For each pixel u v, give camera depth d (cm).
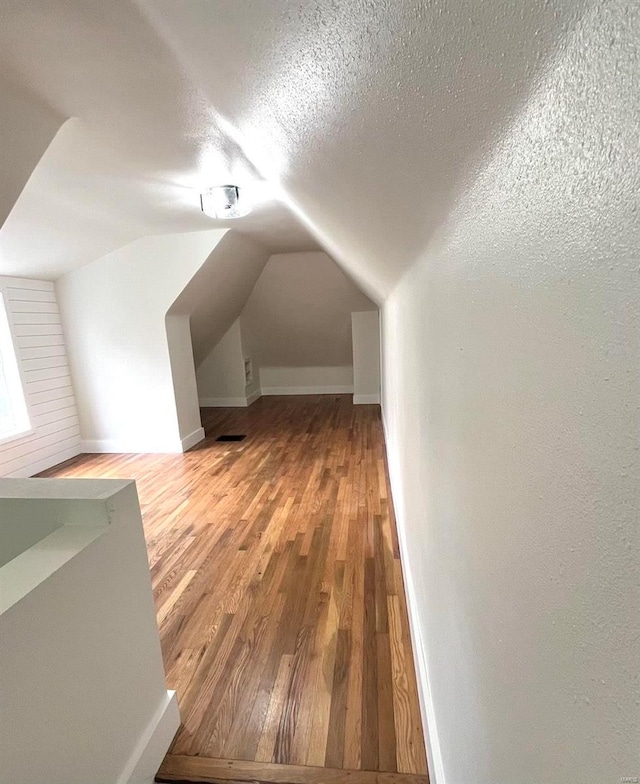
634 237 24
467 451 68
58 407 404
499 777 55
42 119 139
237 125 124
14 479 120
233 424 518
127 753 109
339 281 519
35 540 111
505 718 52
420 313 121
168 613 185
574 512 32
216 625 177
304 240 407
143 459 404
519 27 29
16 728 76
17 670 77
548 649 39
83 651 95
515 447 45
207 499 304
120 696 108
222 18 58
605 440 28
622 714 27
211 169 194
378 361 576
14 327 359
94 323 406
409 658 156
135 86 118
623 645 27
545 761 40
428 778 116
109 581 106
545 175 35
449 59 36
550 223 34
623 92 24
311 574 210
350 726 131
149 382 412
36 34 95
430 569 119
